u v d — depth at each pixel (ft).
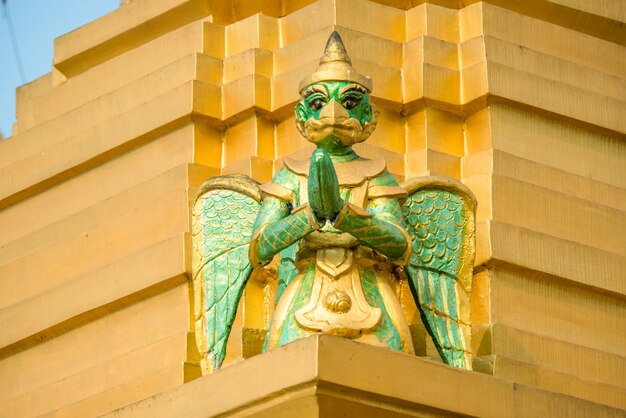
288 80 66.03
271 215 55.72
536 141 66.39
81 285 67.31
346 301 53.78
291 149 65.46
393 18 67.77
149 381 63.16
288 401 51.08
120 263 66.18
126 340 65.51
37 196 72.18
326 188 51.78
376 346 51.83
